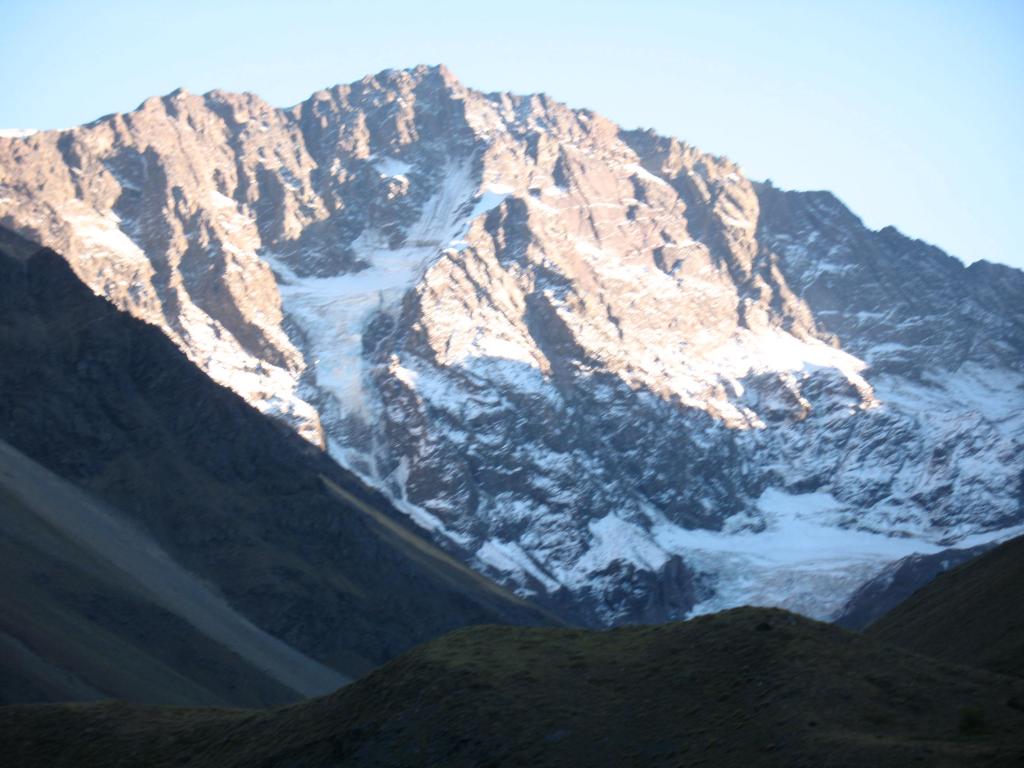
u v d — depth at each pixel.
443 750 83.12
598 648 90.06
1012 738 73.31
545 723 82.81
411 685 88.56
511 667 88.19
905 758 72.12
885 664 82.38
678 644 87.69
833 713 78.00
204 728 100.75
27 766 102.00
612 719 82.31
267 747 91.75
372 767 83.94
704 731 79.44
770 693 80.38
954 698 78.88
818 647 84.06
